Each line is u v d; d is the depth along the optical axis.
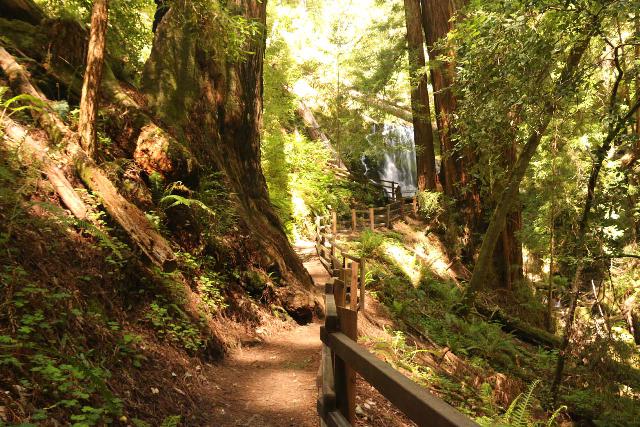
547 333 15.12
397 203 23.59
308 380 6.02
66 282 4.43
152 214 6.89
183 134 8.80
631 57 11.18
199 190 8.30
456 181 21.47
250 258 8.79
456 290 15.50
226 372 5.82
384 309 11.53
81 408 3.31
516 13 7.62
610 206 9.70
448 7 20.91
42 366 3.33
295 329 8.52
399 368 7.32
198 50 9.63
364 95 28.27
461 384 7.88
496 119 8.62
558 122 12.87
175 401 4.44
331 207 22.56
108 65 8.35
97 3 6.10
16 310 3.62
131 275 5.52
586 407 9.86
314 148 24.38
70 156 5.89
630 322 16.30
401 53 25.00
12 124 5.50
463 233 20.83
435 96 21.84
